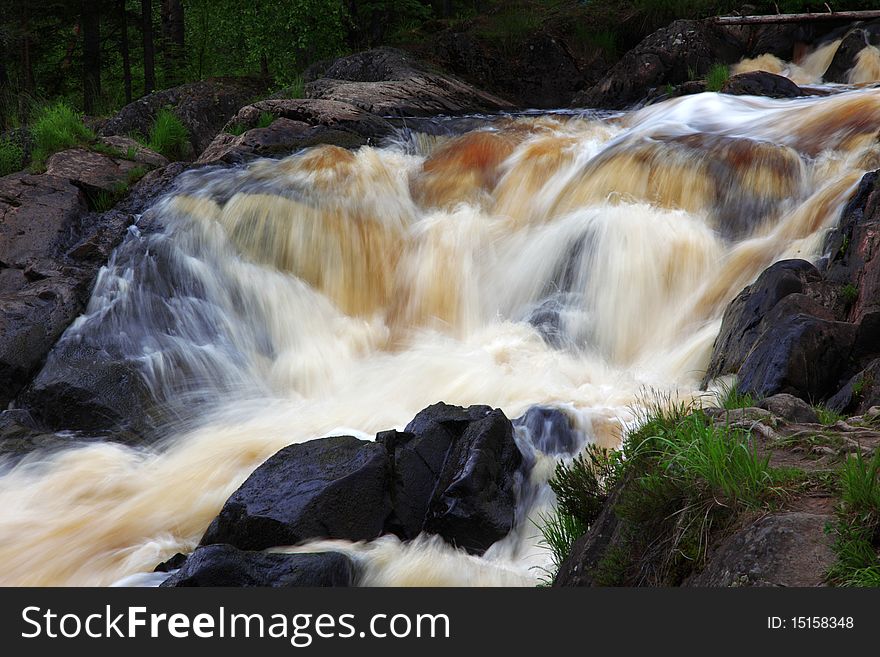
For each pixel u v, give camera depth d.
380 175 15.54
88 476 9.32
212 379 11.63
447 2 30.23
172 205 14.13
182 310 12.62
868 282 9.34
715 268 12.68
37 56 27.06
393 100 20.52
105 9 26.47
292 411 11.14
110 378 10.68
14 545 8.06
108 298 12.41
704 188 13.86
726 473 5.15
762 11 24.27
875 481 4.61
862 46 20.94
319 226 14.22
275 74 24.03
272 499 7.23
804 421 6.80
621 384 11.02
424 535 7.49
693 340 11.78
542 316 13.02
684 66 22.61
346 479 7.25
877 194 10.59
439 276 14.05
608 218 13.42
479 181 15.75
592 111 21.08
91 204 14.91
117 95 30.56
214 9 27.67
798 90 18.66
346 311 13.91
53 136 16.42
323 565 6.38
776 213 13.27
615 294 12.83
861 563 4.23
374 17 27.80
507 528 7.55
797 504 4.93
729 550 4.68
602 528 5.88
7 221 13.59
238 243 13.79
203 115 21.33
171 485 9.17
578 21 26.28
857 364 8.55
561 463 7.39
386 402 11.14
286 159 15.68
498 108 22.69
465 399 10.86
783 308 9.27
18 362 11.07
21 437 9.95
